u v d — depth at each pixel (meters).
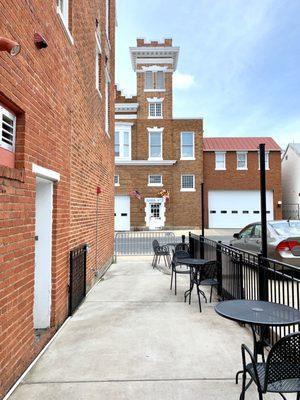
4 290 2.77
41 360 3.55
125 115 25.89
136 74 26.06
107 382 3.08
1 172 2.68
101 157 8.61
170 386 3.01
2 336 2.73
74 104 5.43
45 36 3.87
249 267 4.82
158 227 25.27
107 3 10.05
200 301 5.64
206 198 26.41
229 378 3.16
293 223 8.20
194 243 9.18
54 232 4.38
